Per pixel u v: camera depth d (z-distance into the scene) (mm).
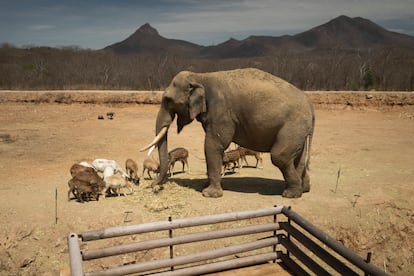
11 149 17672
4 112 30141
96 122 26188
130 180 12484
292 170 10469
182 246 8695
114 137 20750
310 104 10344
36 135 21344
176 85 10609
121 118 27984
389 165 14406
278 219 9703
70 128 23797
